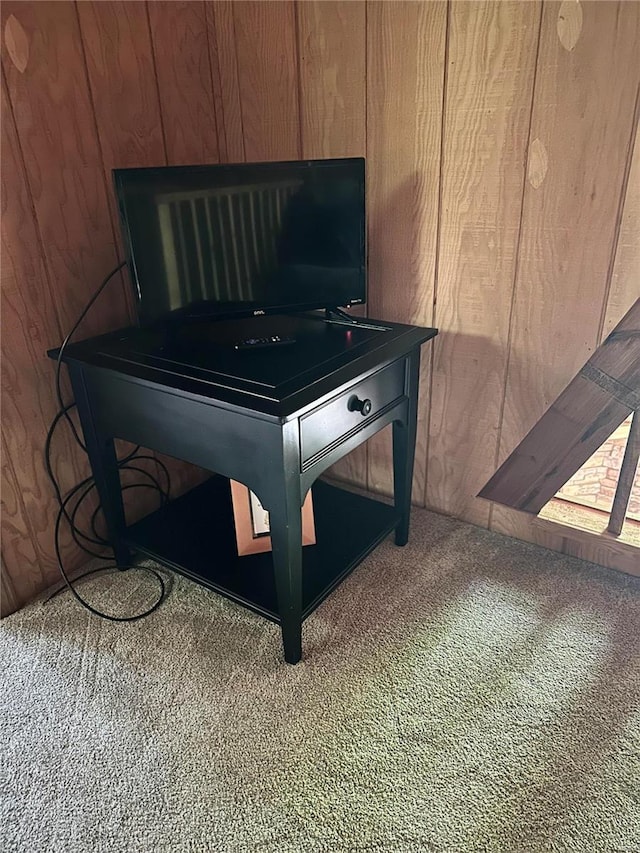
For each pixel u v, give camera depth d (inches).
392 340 54.3
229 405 42.7
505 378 61.9
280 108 63.7
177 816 41.6
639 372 54.7
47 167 52.8
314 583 56.1
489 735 46.6
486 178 55.5
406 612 58.4
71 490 62.3
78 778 44.2
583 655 53.3
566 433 60.6
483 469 67.2
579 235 53.1
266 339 54.1
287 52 60.9
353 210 54.6
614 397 56.7
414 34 54.1
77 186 55.5
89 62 53.8
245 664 53.2
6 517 56.9
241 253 52.8
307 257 54.9
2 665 53.5
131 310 63.5
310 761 44.9
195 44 62.5
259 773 44.2
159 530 64.2
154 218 49.3
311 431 45.7
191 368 48.6
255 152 67.4
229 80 65.4
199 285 52.5
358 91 58.7
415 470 72.2
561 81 49.3
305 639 55.7
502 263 57.6
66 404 59.6
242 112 66.2
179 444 49.9
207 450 48.1
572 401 59.0
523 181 53.9
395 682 51.2
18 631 57.2
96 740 46.9
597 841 39.4
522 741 46.0
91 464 59.3
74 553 64.4
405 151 58.6
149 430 51.5
